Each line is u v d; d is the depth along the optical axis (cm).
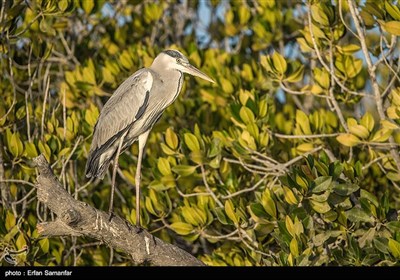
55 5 1376
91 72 1448
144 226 1272
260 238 1188
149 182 1365
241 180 1324
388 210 1112
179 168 1267
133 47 1523
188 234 1223
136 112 1211
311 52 1457
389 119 1198
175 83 1239
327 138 1313
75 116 1313
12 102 1341
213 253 1239
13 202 1256
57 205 927
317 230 1156
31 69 1492
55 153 1274
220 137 1302
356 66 1303
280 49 1588
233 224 1174
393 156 1206
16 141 1270
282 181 1116
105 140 1219
